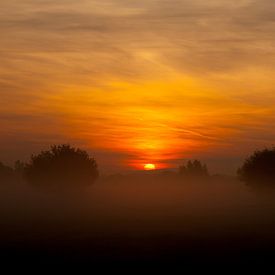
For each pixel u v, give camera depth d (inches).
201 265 1651.1
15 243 2193.7
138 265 1659.7
